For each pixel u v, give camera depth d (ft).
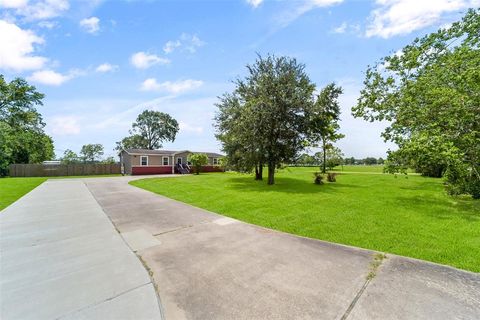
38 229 15.74
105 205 24.36
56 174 82.38
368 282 8.46
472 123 24.29
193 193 32.63
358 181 49.57
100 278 8.96
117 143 155.63
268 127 39.88
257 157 42.57
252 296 7.65
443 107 24.94
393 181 49.21
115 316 6.63
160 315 6.68
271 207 22.85
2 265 10.14
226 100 48.91
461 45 26.63
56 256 11.17
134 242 13.21
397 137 28.17
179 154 98.58
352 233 14.75
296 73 40.88
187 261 10.59
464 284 8.27
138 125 154.71
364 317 6.46
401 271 9.36
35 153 104.78
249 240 13.51
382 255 11.12
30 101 92.58
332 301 7.28
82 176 79.66
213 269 9.73
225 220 18.21
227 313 6.75
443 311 6.69
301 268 9.73
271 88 39.17
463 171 24.47
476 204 23.67
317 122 41.57
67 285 8.40
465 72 22.62
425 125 26.63
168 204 24.86
